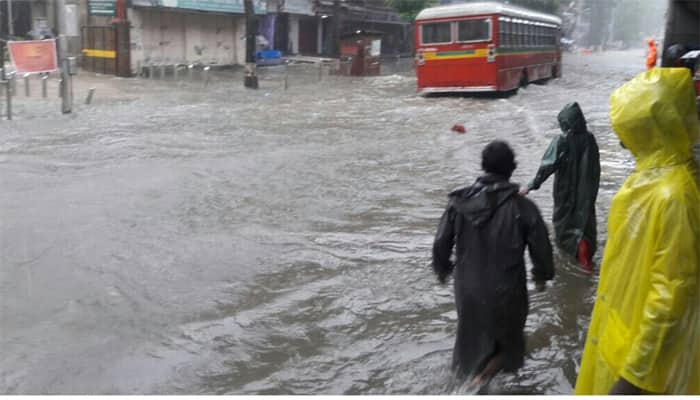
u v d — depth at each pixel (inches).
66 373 181.0
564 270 257.8
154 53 1256.2
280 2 1679.4
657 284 98.1
